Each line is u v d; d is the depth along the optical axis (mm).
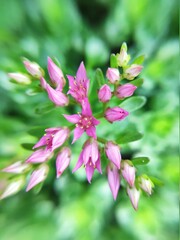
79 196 181
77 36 183
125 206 185
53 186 193
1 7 196
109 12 207
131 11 178
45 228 190
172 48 177
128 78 110
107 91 104
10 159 162
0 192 124
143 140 160
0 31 180
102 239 192
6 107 185
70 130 107
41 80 111
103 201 181
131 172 104
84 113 105
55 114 134
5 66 152
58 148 110
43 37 188
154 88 176
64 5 176
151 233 175
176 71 172
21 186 115
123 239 189
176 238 191
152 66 164
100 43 170
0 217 194
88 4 207
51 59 109
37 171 109
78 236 179
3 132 174
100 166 105
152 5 176
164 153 179
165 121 159
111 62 110
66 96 108
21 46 168
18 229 191
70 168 160
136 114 162
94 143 104
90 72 138
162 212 184
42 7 177
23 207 197
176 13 192
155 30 184
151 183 109
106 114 107
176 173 165
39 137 112
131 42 190
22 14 197
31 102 161
